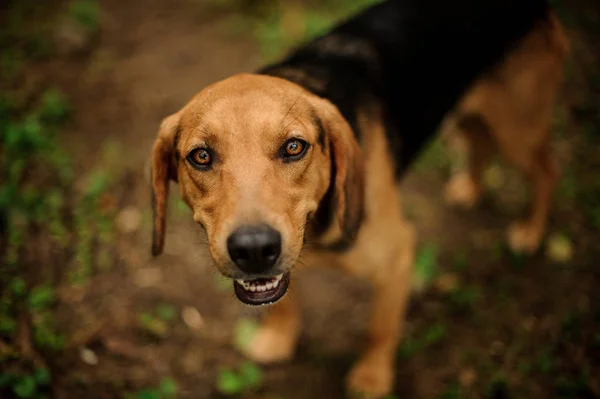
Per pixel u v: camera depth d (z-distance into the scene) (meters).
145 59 1.22
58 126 1.06
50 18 1.27
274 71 0.76
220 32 1.31
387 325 0.81
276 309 0.84
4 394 0.75
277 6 1.35
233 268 0.61
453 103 0.90
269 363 0.87
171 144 0.68
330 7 1.37
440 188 1.09
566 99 1.21
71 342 0.82
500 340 0.89
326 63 0.79
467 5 0.89
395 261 0.78
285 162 0.64
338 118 0.69
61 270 0.88
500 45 0.90
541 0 0.94
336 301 0.94
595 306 0.92
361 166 0.71
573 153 1.12
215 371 0.85
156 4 1.38
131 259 0.92
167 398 0.80
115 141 1.05
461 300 0.93
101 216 0.94
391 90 0.82
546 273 0.97
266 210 0.61
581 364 0.85
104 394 0.79
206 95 0.66
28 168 0.97
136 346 0.84
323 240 0.72
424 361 0.88
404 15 0.86
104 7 1.35
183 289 0.91
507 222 1.04
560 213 1.04
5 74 1.12
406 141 0.84
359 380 0.83
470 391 0.84
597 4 1.42
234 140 0.63
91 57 1.21
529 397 0.83
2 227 0.88
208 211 0.64
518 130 0.95
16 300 0.82
